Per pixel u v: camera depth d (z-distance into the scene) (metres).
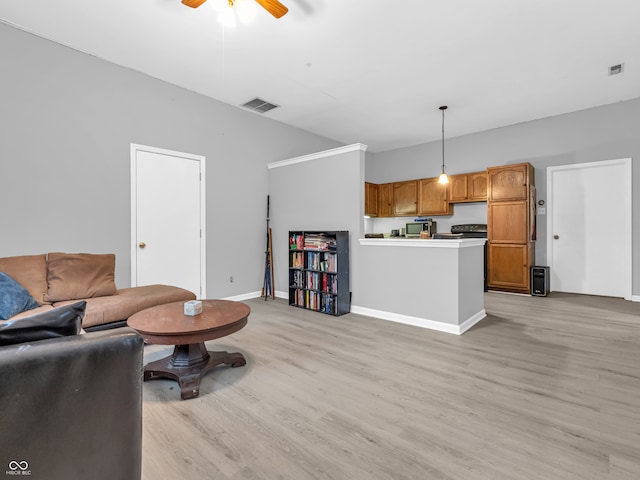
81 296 2.70
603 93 4.29
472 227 5.64
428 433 1.63
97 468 0.90
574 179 4.99
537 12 2.69
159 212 3.85
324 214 4.32
